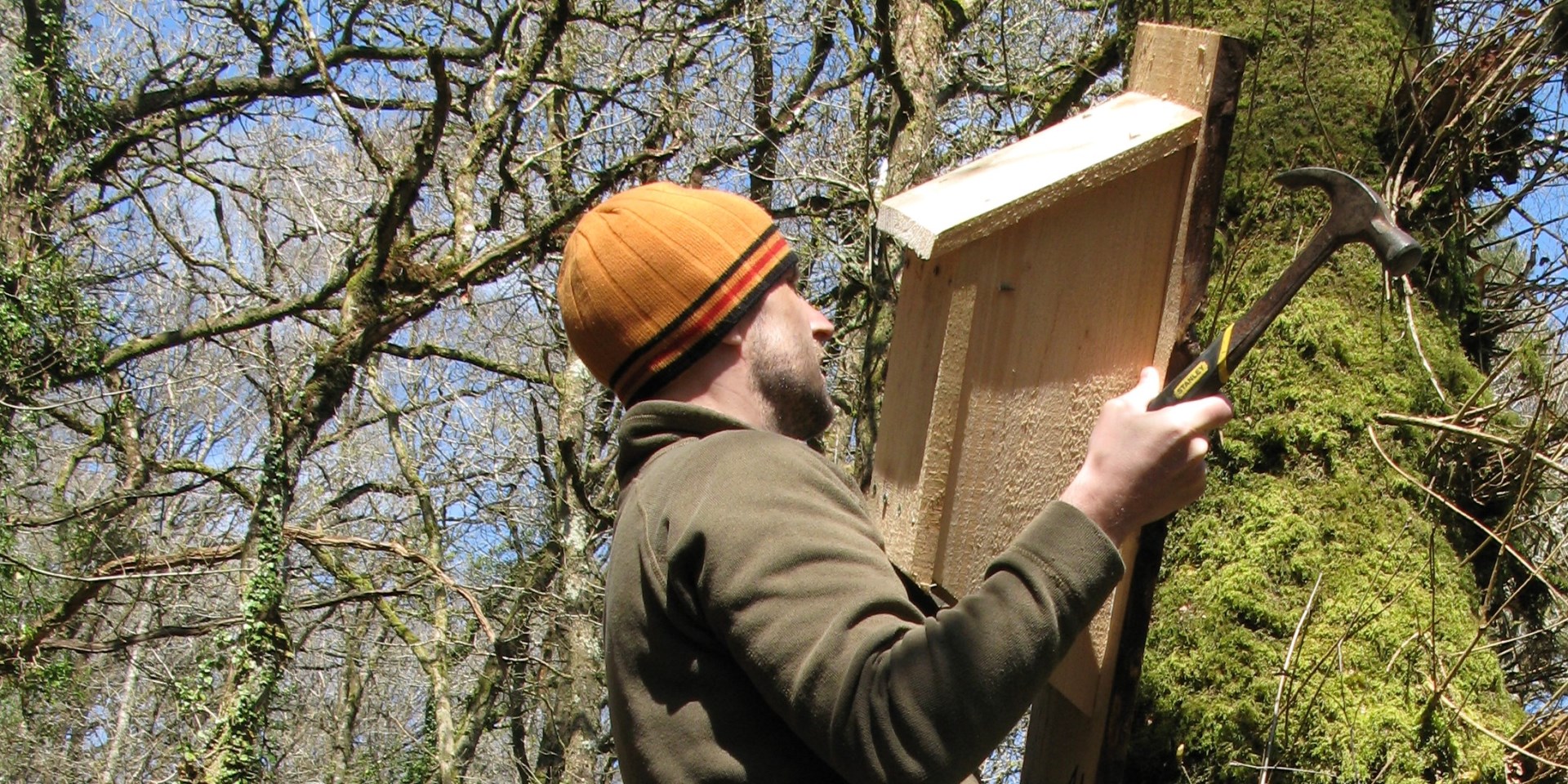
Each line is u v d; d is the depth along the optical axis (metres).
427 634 14.47
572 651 12.10
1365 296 2.32
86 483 14.28
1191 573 2.21
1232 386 2.29
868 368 7.00
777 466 1.43
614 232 1.62
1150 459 1.44
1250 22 2.48
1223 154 1.90
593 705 12.39
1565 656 2.57
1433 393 2.30
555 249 9.29
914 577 1.92
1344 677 2.05
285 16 10.86
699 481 1.45
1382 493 2.20
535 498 12.46
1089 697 1.94
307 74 11.08
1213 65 1.90
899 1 7.42
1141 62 2.05
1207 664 2.11
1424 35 2.52
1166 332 1.91
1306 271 1.63
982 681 1.28
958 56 7.37
